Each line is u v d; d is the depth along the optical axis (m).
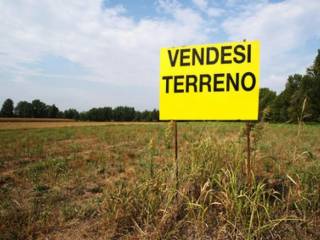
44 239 3.02
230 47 3.30
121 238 2.94
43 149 10.71
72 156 8.52
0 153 9.91
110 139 14.46
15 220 3.48
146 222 3.03
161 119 3.64
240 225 2.77
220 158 3.84
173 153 6.96
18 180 5.61
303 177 3.58
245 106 3.23
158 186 3.39
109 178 5.63
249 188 3.07
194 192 3.54
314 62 30.62
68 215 3.60
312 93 25.08
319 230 2.76
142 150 8.63
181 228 2.97
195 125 16.20
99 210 3.66
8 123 61.06
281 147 5.77
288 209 3.06
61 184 5.20
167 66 3.61
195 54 3.47
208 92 3.40
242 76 3.25
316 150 7.76
